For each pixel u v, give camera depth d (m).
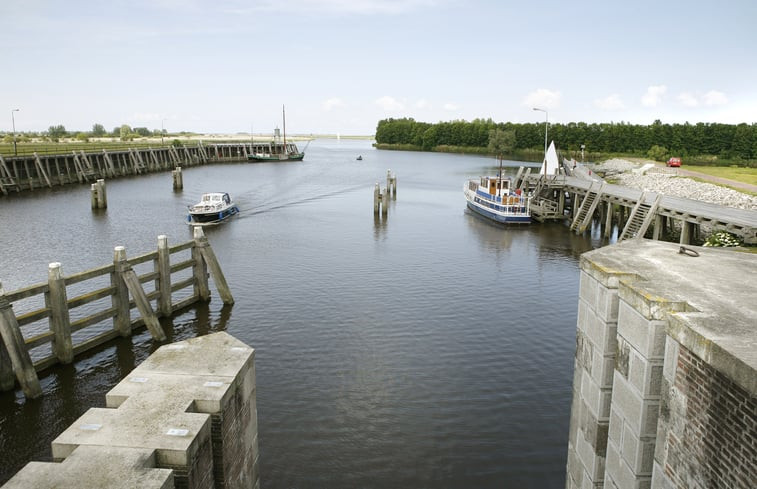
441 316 28.28
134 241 45.91
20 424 17.72
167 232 50.38
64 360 21.36
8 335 18.70
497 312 29.08
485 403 19.53
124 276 23.77
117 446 6.86
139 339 24.23
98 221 55.16
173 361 9.26
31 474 6.24
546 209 60.03
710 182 69.88
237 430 8.92
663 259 11.16
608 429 10.43
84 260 39.00
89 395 19.53
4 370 19.36
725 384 6.41
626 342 9.27
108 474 6.25
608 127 171.00
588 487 11.02
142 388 8.33
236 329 26.02
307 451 16.58
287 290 32.28
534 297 31.83
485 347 24.44
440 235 51.38
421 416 18.61
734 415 6.25
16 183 74.06
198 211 54.62
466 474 15.66
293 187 89.38
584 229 53.34
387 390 20.38
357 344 24.53
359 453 16.53
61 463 6.45
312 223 56.66
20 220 54.78
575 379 12.02
